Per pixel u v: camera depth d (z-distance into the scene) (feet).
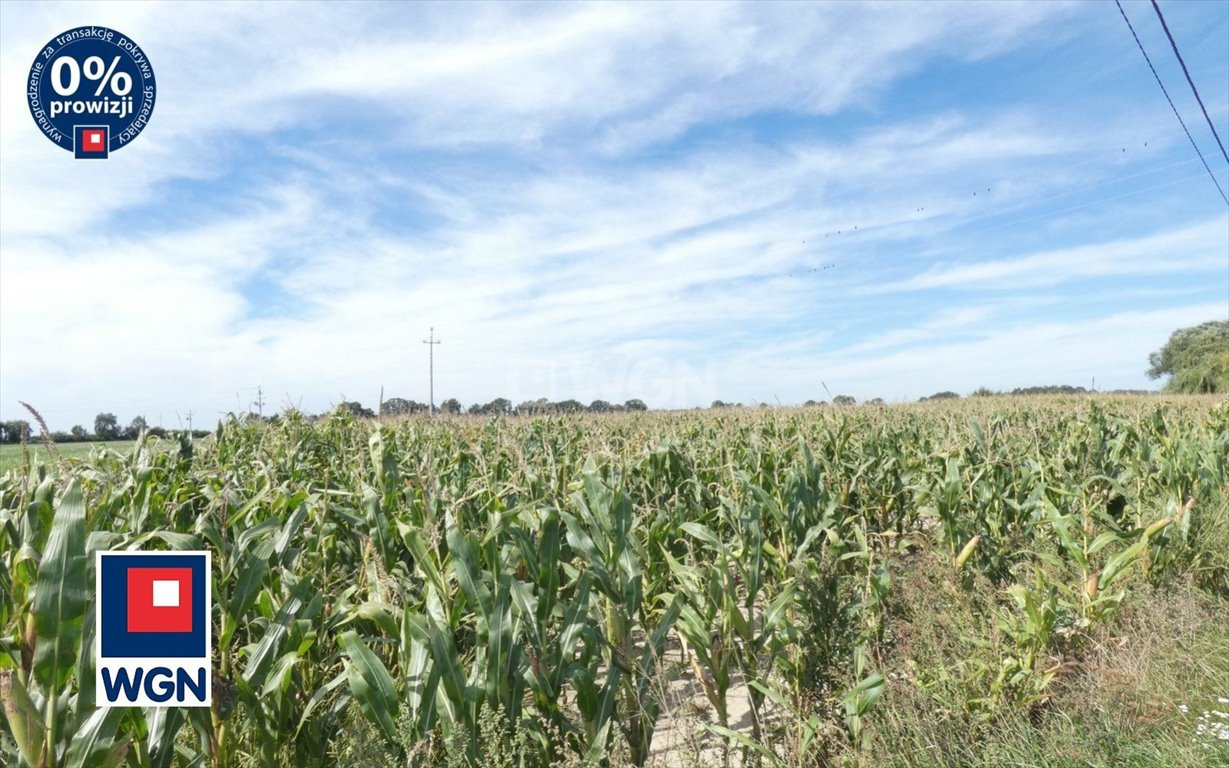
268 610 11.72
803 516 20.31
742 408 53.01
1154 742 13.16
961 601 16.38
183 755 10.62
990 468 24.21
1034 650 14.71
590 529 14.33
